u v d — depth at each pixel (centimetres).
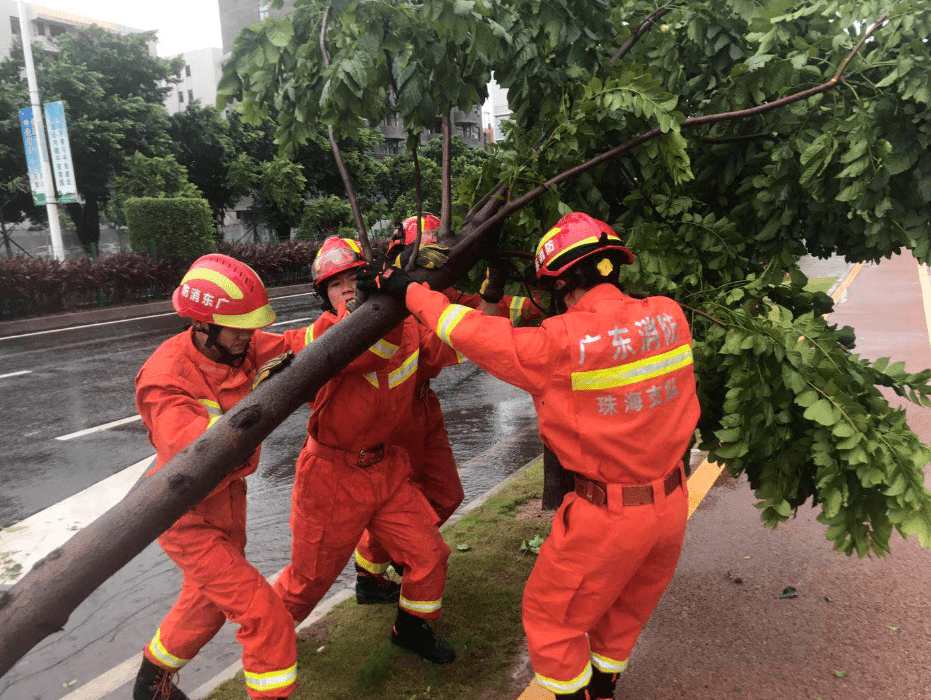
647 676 279
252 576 232
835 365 250
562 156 266
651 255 272
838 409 242
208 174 3155
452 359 310
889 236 269
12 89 2411
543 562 228
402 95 231
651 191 286
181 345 243
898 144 247
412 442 325
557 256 221
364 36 225
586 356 202
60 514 483
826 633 303
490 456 580
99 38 2794
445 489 347
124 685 294
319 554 277
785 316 266
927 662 279
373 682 275
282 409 203
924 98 230
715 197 321
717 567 364
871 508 255
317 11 251
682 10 288
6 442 661
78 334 1391
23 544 436
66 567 177
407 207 1878
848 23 245
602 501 214
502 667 283
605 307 211
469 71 256
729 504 439
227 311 231
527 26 258
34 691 293
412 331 275
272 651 230
